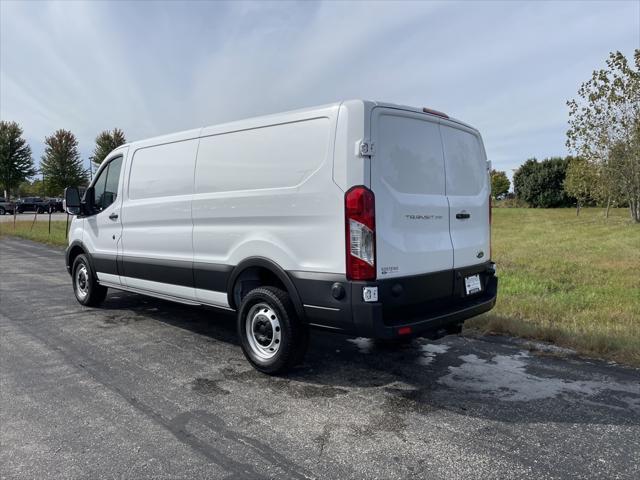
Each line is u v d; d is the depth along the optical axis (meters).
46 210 43.62
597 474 2.69
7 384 4.08
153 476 2.71
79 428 3.29
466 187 4.53
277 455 2.93
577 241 15.14
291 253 3.93
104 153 53.53
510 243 14.85
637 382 4.04
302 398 3.78
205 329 5.82
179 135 5.13
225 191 4.54
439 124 4.23
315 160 3.76
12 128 50.25
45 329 5.82
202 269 4.82
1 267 11.27
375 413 3.50
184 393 3.88
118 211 6.00
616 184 22.98
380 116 3.63
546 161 45.44
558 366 4.44
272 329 4.20
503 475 2.69
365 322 3.48
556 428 3.24
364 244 3.48
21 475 2.73
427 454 2.92
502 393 3.84
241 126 4.41
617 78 21.08
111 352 4.95
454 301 4.26
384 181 3.61
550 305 6.43
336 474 2.72
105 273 6.41
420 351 4.92
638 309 6.18
